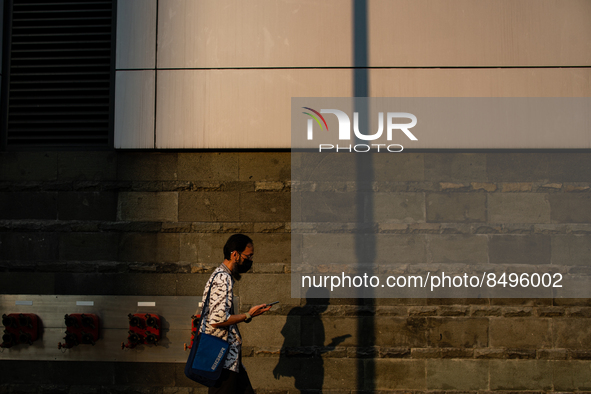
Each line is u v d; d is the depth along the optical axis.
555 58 4.62
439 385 4.45
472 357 4.45
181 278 4.56
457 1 4.66
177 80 4.64
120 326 4.54
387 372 4.46
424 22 4.66
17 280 4.59
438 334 4.48
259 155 4.66
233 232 4.60
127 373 4.50
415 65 4.64
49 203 4.66
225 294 3.11
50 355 4.53
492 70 4.62
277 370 4.48
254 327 4.52
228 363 3.13
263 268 4.55
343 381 4.46
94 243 4.62
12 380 4.54
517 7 4.66
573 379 4.41
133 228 4.61
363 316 4.51
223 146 4.59
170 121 4.62
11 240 4.64
